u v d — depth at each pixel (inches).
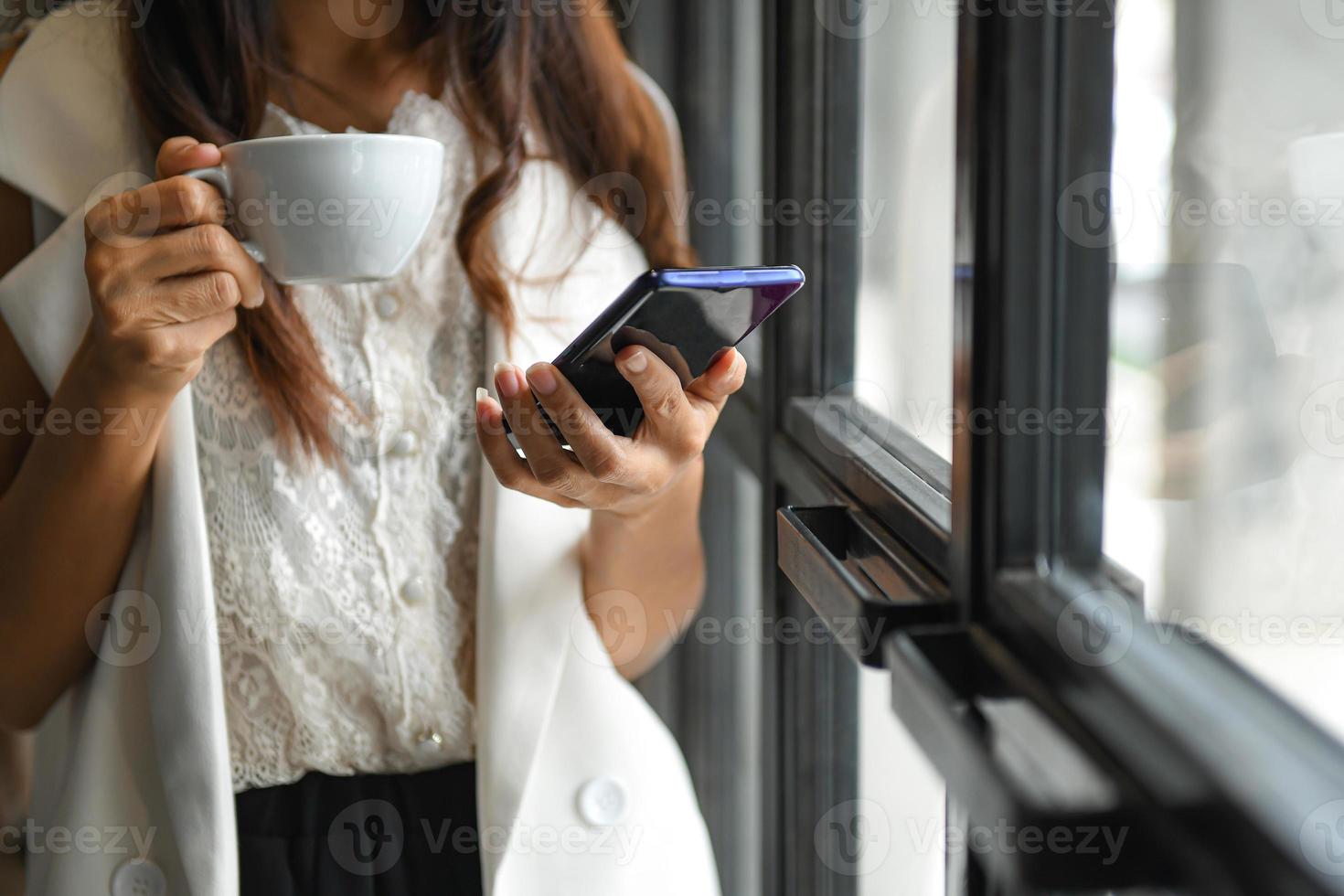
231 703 32.1
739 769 68.8
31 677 31.6
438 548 32.7
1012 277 18.5
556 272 34.2
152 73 31.1
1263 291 13.1
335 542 31.5
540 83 34.8
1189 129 14.8
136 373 25.3
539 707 31.7
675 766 36.6
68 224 31.2
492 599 31.8
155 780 31.2
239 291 24.3
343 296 31.7
